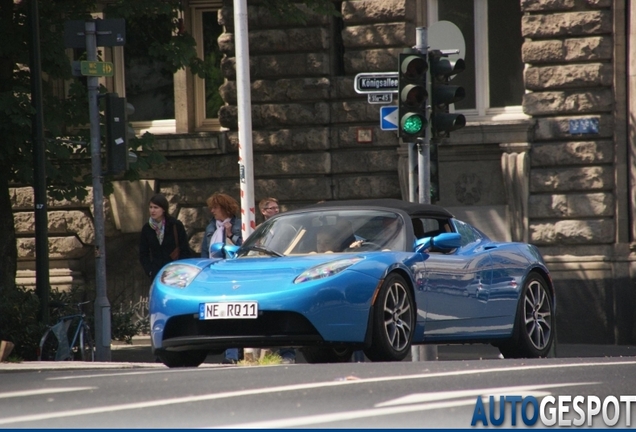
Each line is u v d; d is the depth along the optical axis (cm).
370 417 1695
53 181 5125
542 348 3356
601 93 5488
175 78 6094
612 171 5488
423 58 3903
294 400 1878
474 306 3078
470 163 5709
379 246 2934
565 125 5525
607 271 5481
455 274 3011
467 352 5125
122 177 5956
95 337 3997
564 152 5525
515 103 5738
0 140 4781
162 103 6188
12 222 4922
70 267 6088
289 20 5650
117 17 5094
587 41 5484
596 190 5497
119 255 6134
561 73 5525
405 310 2803
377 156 5722
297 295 2628
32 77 4216
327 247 2942
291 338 2625
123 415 1767
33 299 4084
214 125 6141
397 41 5706
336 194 5781
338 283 2656
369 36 5722
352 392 1967
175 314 2728
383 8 5709
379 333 2695
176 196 5984
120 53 6206
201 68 5641
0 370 3069
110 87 6200
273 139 5828
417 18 5741
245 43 4588
